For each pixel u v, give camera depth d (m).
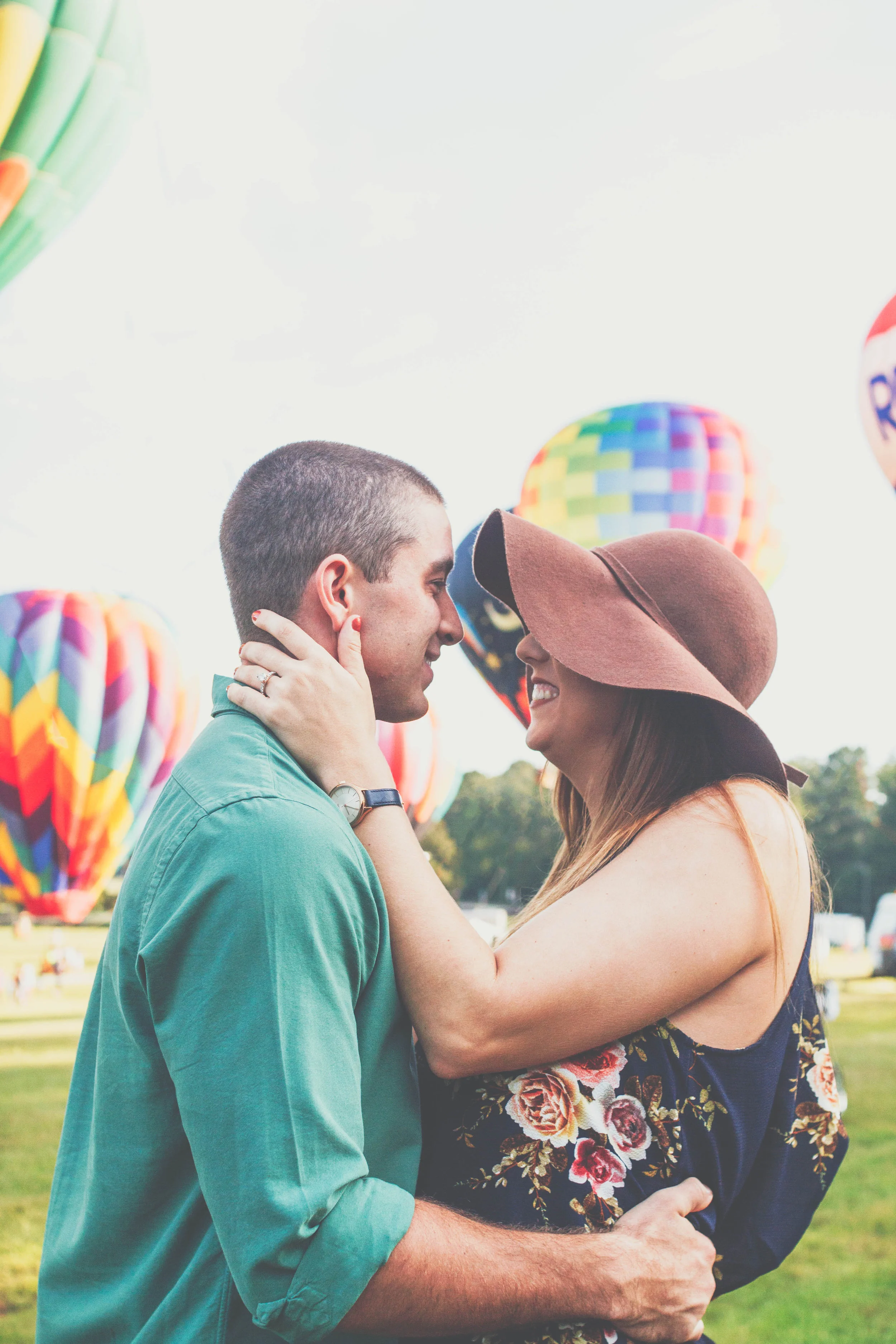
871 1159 6.96
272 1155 1.07
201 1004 1.11
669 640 1.52
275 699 1.35
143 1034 1.20
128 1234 1.23
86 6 11.55
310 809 1.20
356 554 1.41
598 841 1.53
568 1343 1.25
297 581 1.41
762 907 1.38
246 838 1.14
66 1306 1.28
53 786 15.25
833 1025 14.05
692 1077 1.35
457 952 1.27
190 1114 1.10
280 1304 1.06
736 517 11.54
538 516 11.82
